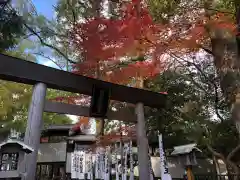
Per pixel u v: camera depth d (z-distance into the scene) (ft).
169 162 41.57
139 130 21.31
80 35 29.86
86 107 20.54
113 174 32.71
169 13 23.04
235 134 33.22
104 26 27.12
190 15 22.30
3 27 18.56
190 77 33.73
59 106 19.03
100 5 27.53
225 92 15.29
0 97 33.09
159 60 32.37
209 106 31.50
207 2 20.29
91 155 30.66
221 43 16.31
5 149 13.70
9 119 35.81
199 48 26.84
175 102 33.04
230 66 15.08
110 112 21.26
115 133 36.55
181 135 35.53
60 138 53.11
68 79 18.89
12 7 19.02
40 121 16.43
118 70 33.83
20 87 34.76
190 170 27.32
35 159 15.28
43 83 17.56
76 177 29.91
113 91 21.02
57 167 51.52
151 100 22.95
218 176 28.84
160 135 21.52
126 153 25.79
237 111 14.19
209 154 42.55
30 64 17.20
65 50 36.45
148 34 25.64
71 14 30.53
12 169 13.44
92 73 34.30
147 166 20.02
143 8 24.09
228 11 19.10
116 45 28.50
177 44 26.45
